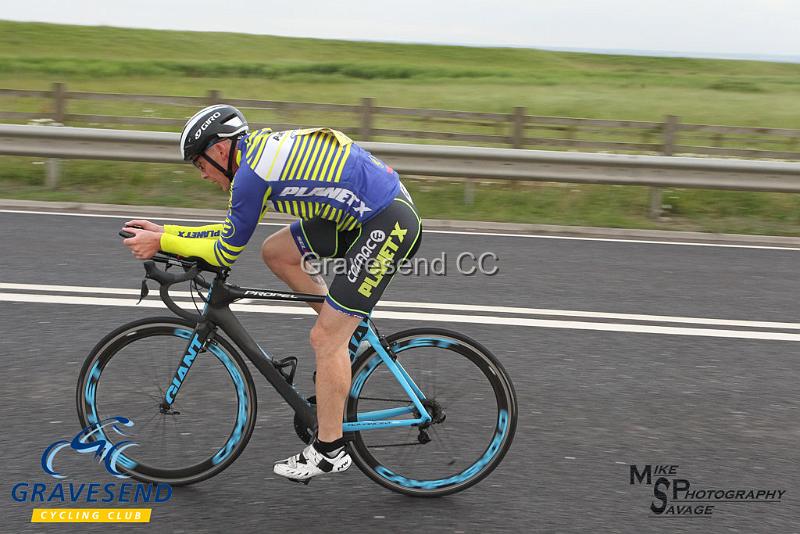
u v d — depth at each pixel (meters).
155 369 3.15
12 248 6.23
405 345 3.12
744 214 8.63
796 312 5.50
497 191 9.06
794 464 3.44
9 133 8.26
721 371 4.41
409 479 3.12
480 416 3.13
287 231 3.20
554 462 3.38
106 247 6.37
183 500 3.03
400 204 2.96
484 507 3.04
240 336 3.08
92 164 9.40
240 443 3.13
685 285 6.04
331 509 2.99
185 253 2.91
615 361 4.49
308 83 19.77
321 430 3.00
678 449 3.53
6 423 3.50
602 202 8.84
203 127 2.84
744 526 2.95
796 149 12.86
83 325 4.66
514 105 16.69
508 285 5.84
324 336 2.97
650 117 15.73
